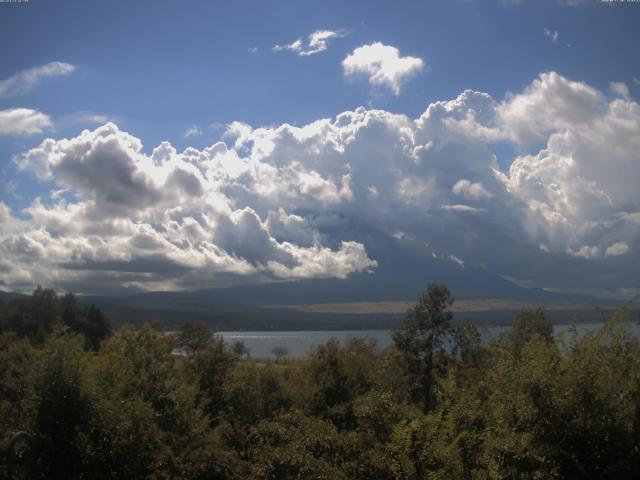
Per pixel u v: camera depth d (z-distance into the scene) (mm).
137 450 13641
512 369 8820
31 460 12633
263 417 26625
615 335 8812
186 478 14891
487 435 8766
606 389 7828
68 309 86250
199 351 29297
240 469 15852
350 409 25828
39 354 13875
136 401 14242
